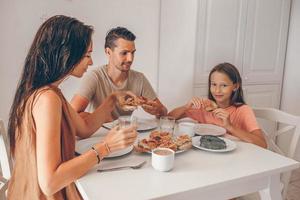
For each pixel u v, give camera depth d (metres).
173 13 2.39
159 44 2.40
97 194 0.89
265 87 2.91
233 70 1.81
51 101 0.95
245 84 2.78
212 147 1.28
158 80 2.45
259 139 1.50
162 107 1.87
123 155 1.19
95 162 0.99
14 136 1.06
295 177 2.68
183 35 2.44
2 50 1.97
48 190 0.90
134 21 2.29
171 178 1.01
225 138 1.47
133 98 1.69
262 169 1.10
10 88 2.03
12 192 1.05
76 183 0.99
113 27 2.24
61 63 1.01
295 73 2.88
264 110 1.88
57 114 0.95
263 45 2.79
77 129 1.33
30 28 2.02
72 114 1.28
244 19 2.64
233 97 1.83
